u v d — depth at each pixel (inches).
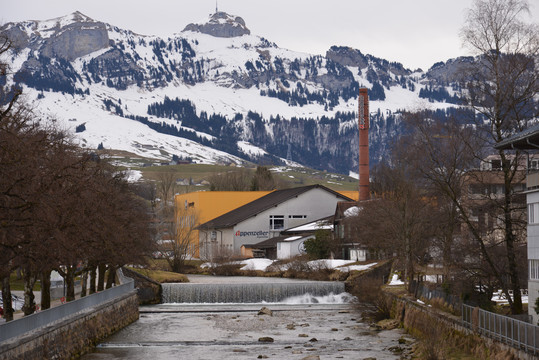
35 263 1478.8
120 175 2684.5
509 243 1987.0
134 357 2003.0
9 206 1350.9
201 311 3289.9
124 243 2313.0
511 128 1991.9
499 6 2005.4
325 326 2716.5
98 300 2240.4
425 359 1829.5
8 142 1346.0
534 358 1348.4
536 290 1706.4
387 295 2982.3
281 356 2033.7
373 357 1982.0
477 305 1962.4
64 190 1530.5
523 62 1972.2
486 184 2096.5
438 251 2979.8
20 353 1407.5
